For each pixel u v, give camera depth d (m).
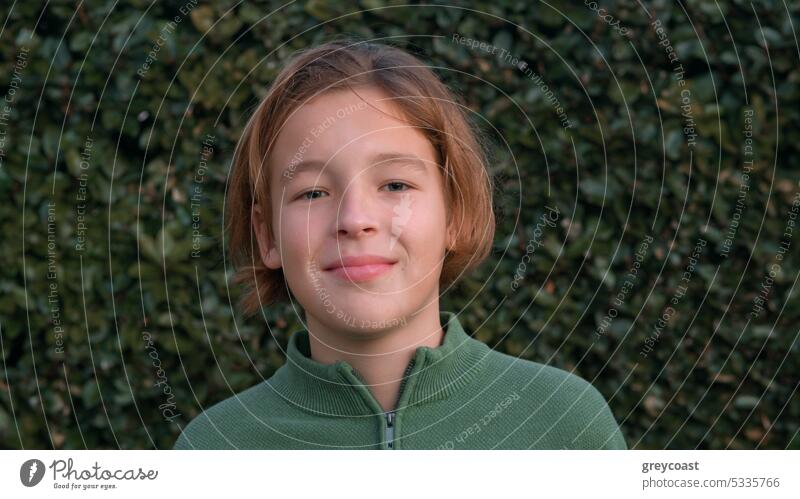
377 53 1.04
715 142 1.81
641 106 1.81
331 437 1.03
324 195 0.94
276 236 0.99
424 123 0.99
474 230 1.12
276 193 0.98
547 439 1.06
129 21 1.79
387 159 0.94
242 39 1.81
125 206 1.80
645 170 1.81
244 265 1.18
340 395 1.03
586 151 1.81
